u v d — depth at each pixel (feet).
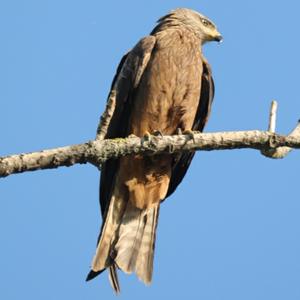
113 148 40.73
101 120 42.68
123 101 52.49
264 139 42.19
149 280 51.75
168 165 53.26
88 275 50.55
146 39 54.08
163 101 52.85
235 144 42.42
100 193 54.75
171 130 54.29
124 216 53.36
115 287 50.67
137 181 53.11
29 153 37.19
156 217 53.78
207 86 56.03
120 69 55.62
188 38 55.47
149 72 53.01
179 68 53.52
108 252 52.11
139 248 52.70
